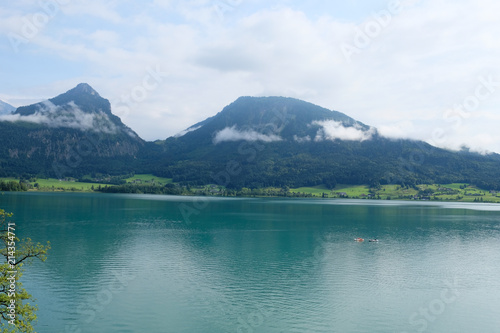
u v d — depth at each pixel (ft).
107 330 152.56
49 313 168.04
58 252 284.00
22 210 567.18
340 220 559.38
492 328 163.84
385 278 233.76
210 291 201.98
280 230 435.53
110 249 300.20
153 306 178.91
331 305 185.57
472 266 269.03
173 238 360.89
